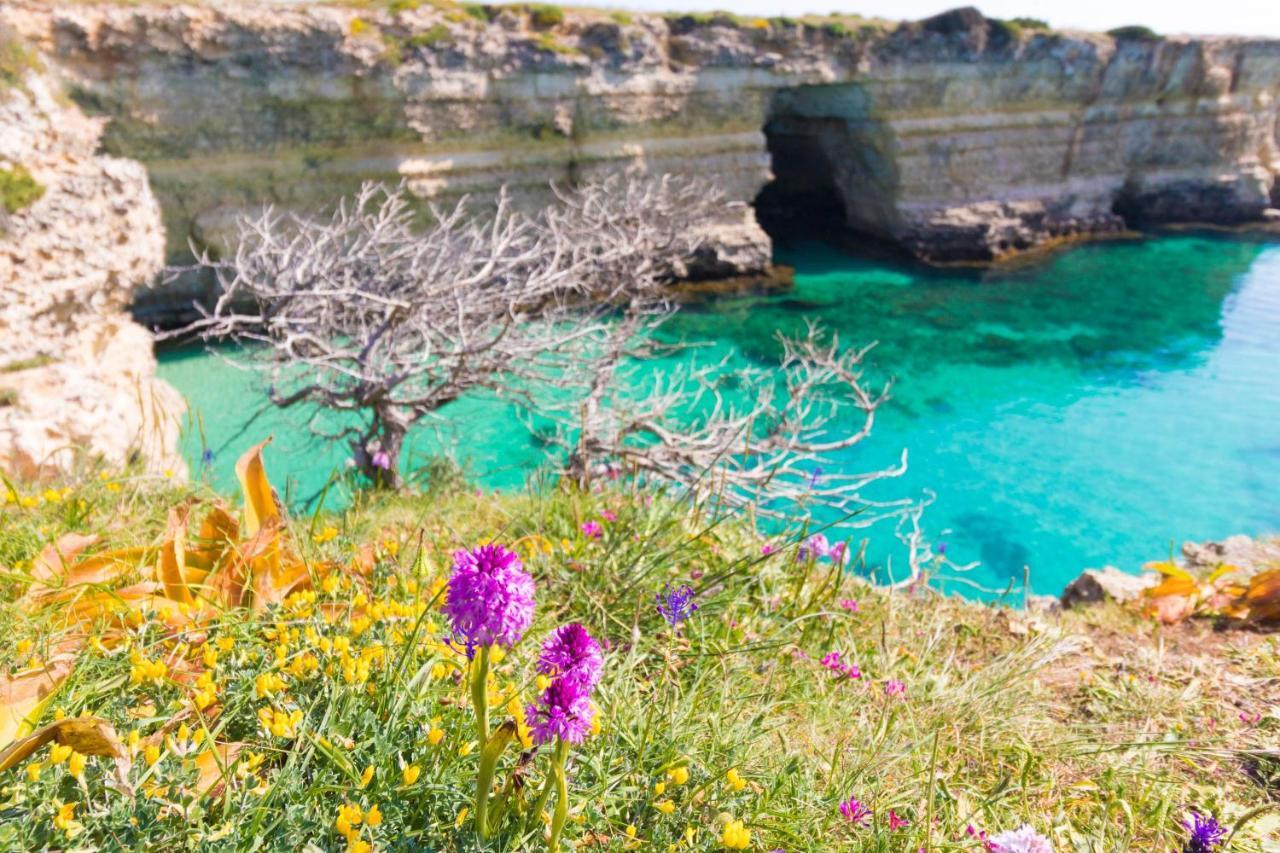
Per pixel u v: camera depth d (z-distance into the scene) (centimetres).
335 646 254
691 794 256
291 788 210
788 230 3716
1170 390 2261
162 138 2044
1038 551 1510
